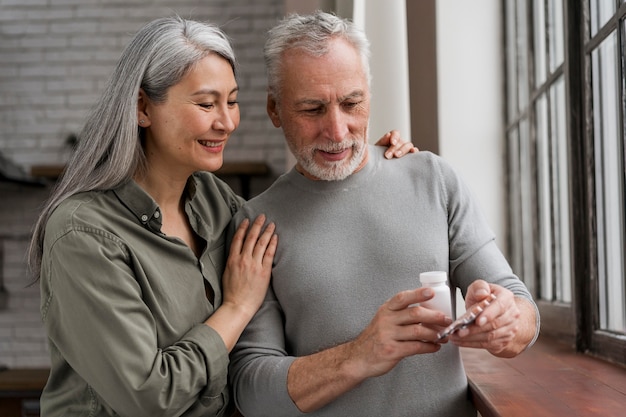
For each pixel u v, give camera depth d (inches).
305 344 63.4
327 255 63.7
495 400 54.0
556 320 84.7
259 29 185.5
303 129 61.3
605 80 68.7
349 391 61.5
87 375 58.1
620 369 64.6
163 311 60.7
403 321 53.7
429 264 62.9
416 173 65.7
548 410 50.3
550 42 86.8
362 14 88.7
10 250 186.7
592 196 72.2
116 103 61.9
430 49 104.3
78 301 57.5
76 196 61.8
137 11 186.7
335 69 59.9
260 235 66.4
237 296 63.6
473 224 64.6
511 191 108.2
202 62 60.9
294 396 59.2
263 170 173.3
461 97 108.3
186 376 57.7
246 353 63.8
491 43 108.3
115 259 58.8
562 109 82.4
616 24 64.4
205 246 66.3
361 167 65.5
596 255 72.2
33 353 185.8
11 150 187.9
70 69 187.6
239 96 185.3
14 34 187.8
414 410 61.4
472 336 51.9
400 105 98.4
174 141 61.4
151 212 62.0
